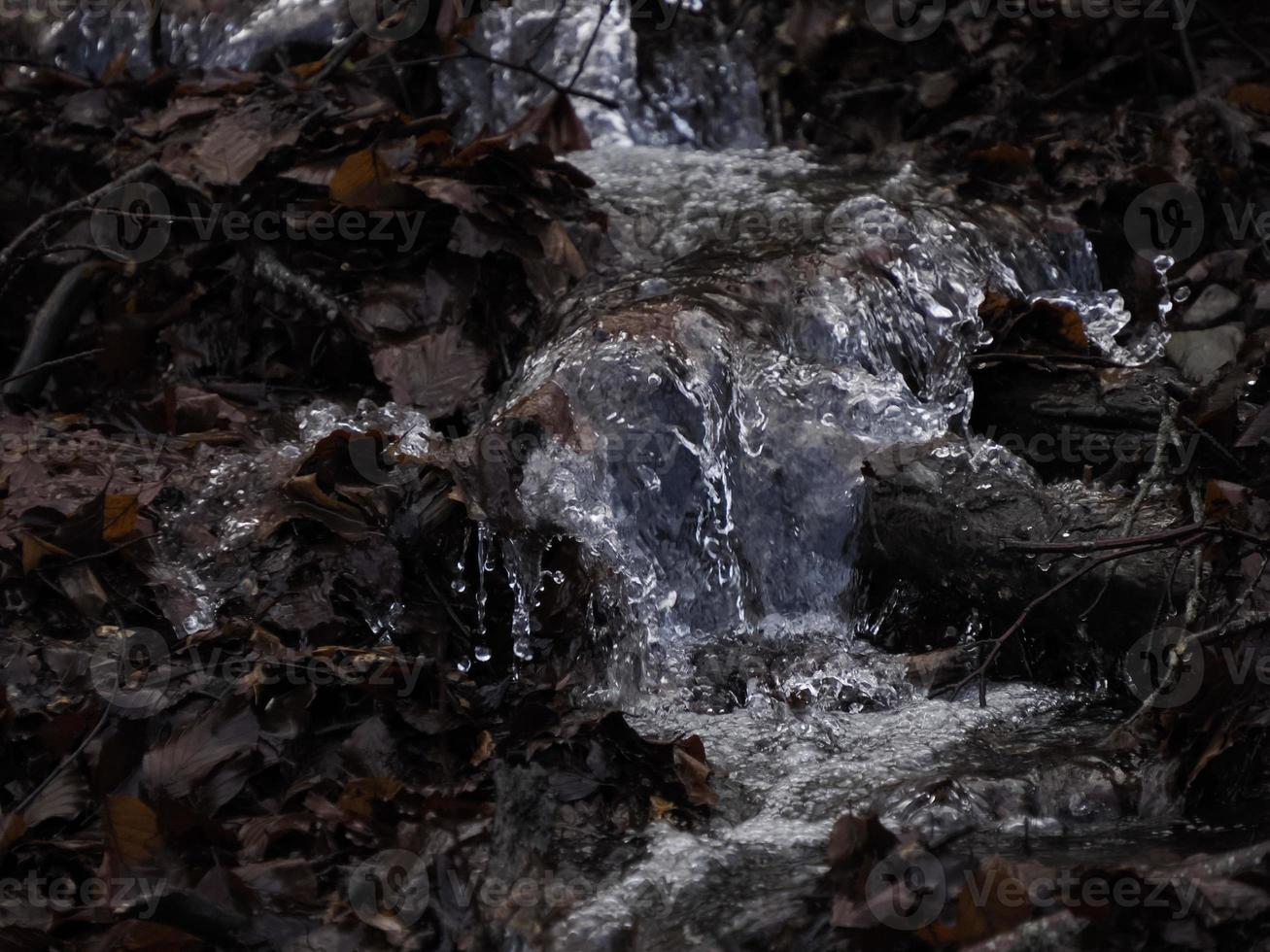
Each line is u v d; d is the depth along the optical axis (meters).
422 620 2.57
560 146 2.99
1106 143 2.98
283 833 2.44
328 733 2.51
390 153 2.79
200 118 2.83
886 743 2.54
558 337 2.71
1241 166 2.93
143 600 2.55
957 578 2.60
